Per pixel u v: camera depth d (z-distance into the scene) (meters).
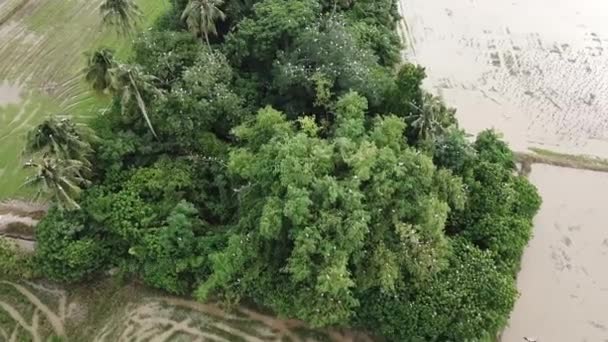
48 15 52.16
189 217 35.16
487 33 51.25
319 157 31.33
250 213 32.50
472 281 31.28
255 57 43.19
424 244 30.50
